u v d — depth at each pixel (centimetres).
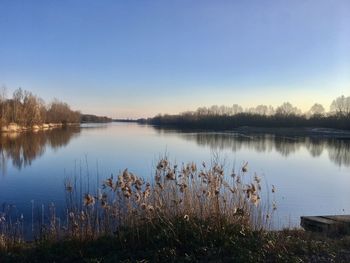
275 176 2770
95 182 2108
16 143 5347
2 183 2298
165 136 7619
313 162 3734
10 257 722
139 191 838
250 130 10944
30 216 1412
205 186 937
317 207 1778
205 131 10506
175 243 737
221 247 727
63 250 738
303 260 693
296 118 11262
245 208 877
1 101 8194
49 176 2544
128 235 765
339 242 810
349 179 2691
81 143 5544
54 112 12825
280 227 1273
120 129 11894
